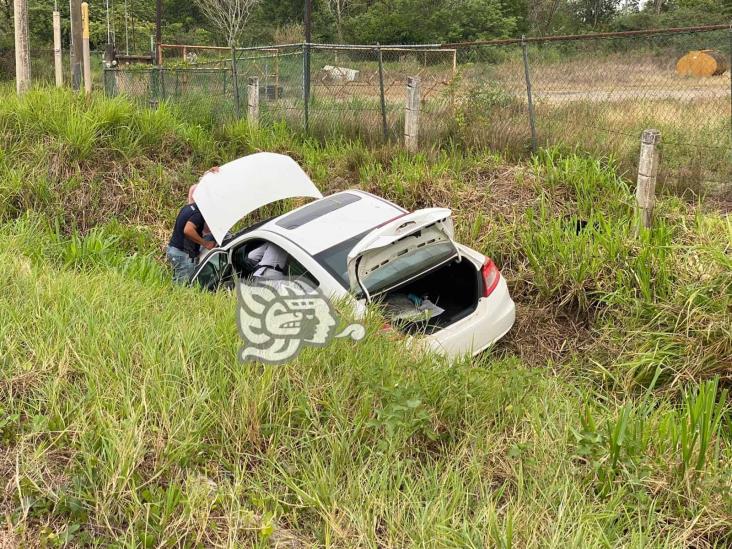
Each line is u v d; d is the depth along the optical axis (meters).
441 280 6.05
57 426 3.57
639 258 6.09
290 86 12.83
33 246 6.96
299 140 11.02
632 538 3.23
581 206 7.62
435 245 5.63
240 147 10.78
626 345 5.66
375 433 3.81
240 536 3.25
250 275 5.93
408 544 3.25
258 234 6.17
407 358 4.54
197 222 7.33
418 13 40.25
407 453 3.82
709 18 40.66
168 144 9.98
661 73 10.35
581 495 3.54
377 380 4.09
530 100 9.27
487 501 3.40
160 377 3.93
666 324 5.64
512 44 9.38
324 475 3.49
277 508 3.38
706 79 10.20
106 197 8.84
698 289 5.47
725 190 8.20
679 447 3.97
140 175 9.31
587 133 9.34
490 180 8.55
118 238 7.83
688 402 4.24
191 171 9.80
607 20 52.62
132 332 4.46
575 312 6.36
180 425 3.61
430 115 10.57
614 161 8.38
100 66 25.39
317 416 3.88
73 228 8.31
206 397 3.81
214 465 3.60
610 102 10.35
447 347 5.15
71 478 3.35
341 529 3.29
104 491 3.26
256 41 41.94
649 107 10.16
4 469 3.37
